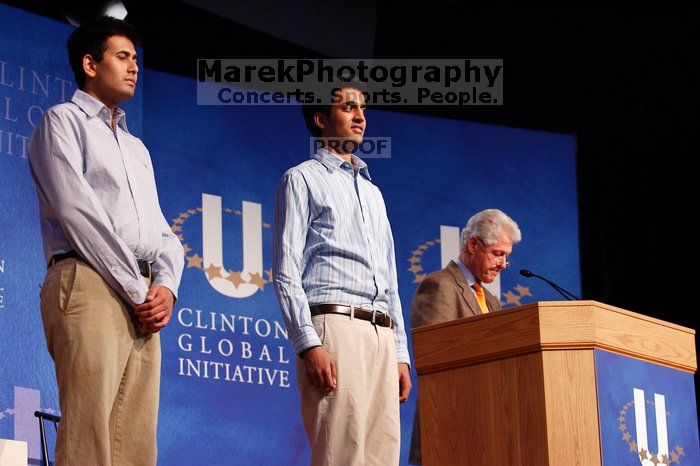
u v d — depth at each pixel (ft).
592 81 24.32
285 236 11.60
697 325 22.80
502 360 11.55
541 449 11.00
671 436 11.69
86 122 11.00
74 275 10.30
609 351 11.32
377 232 12.10
